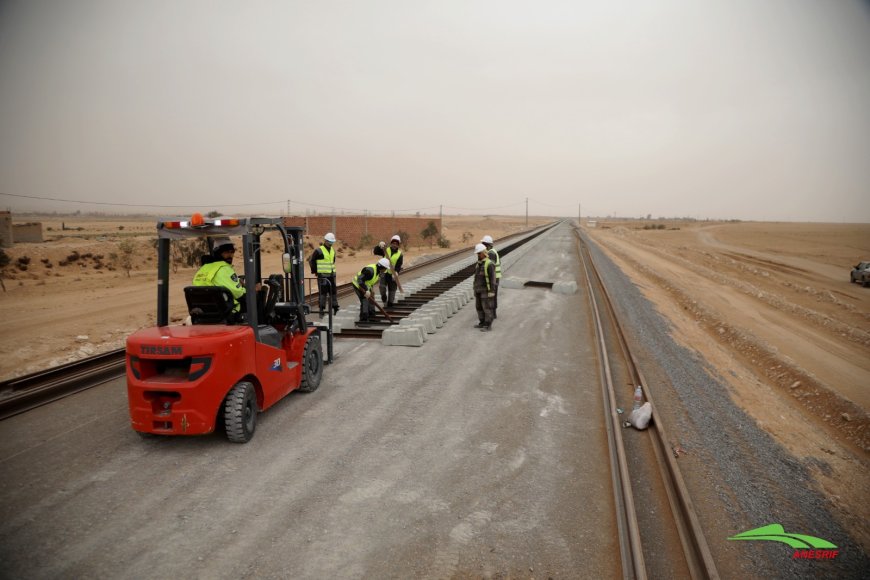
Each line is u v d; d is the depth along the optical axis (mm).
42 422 6078
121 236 50781
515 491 4598
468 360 8766
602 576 3521
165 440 5590
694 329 14391
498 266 11602
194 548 3727
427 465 5047
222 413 5703
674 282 23688
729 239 74250
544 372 8148
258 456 5199
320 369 7527
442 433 5805
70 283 20203
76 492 4484
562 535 3967
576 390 7359
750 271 34719
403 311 12242
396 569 3537
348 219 46719
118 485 4613
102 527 3973
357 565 3570
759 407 8164
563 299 15227
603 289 17141
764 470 5555
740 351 13031
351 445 5469
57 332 11758
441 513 4227
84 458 5137
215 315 5691
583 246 39188
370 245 40500
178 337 5062
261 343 5812
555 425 6098
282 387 6359
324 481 4707
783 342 15344
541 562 3645
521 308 13719
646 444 5691
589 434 5871
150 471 4875
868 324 20141
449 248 46562
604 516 4242
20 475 4785
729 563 3762
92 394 7121
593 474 4945
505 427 6004
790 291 28078
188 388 4930
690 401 7355
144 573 3449
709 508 4492
